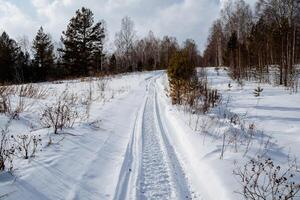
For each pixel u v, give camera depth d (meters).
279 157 5.73
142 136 8.12
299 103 11.88
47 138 6.58
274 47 24.39
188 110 11.12
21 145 5.55
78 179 4.96
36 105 10.05
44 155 5.55
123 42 60.50
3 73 42.34
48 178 4.69
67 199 4.28
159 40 83.94
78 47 41.38
